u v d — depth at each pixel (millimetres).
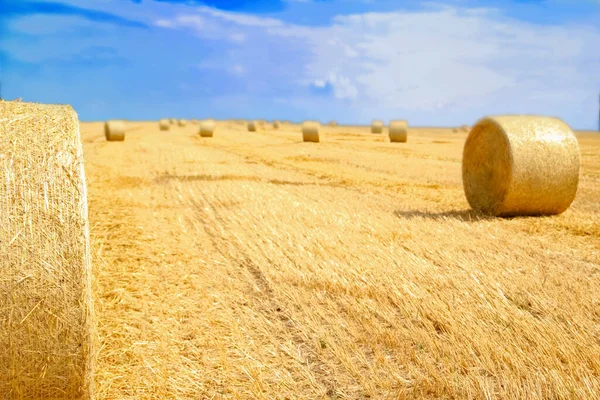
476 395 4469
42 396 4219
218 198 13773
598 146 38844
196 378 4844
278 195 14141
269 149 31266
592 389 4500
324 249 8750
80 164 4434
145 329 5801
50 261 4191
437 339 5441
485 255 8328
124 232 10078
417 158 25812
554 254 8469
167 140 39875
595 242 9266
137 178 17750
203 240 9625
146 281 7367
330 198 13906
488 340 5336
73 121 4680
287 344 5453
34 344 4152
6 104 4824
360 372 4918
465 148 12523
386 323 5934
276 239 9398
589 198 14336
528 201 11273
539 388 4492
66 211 4285
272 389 4672
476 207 12234
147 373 4898
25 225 4195
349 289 6883
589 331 5559
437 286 6949
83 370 4262
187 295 6867
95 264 6219
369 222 10727
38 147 4418
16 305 4117
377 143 37156
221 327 5910
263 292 6949
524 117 11648
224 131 57750
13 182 4246
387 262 7949
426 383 4633
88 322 4277
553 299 6465
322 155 27188
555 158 11148
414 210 12305
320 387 4676
